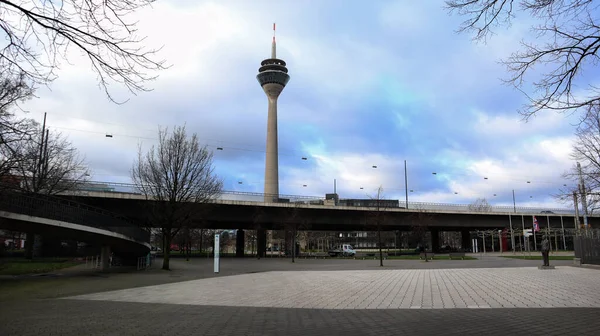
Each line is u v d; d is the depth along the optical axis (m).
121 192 44.94
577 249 28.42
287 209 58.62
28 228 22.75
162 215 31.19
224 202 55.16
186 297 14.41
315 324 9.02
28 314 10.64
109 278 22.91
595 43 7.00
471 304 11.84
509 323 8.76
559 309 10.66
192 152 31.69
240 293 15.48
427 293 14.60
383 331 8.11
